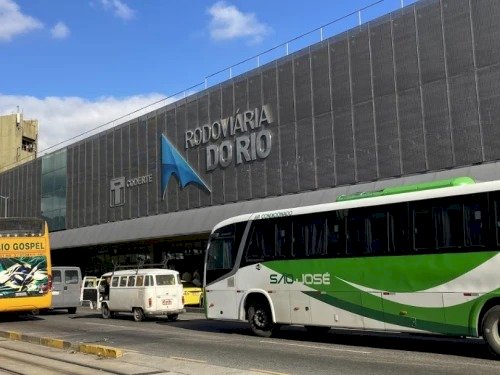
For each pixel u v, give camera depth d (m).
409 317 12.98
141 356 12.82
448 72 22.44
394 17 24.61
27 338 16.92
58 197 52.06
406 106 23.86
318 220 15.35
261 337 16.73
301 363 11.54
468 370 10.31
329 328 17.38
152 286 24.03
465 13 22.00
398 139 24.06
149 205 40.66
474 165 21.33
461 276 12.13
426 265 12.75
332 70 27.30
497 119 20.77
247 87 32.34
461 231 12.25
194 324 22.30
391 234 13.55
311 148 28.14
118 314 28.12
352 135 26.08
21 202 58.56
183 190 37.25
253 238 17.23
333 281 14.68
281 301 16.09
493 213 11.79
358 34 26.11
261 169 31.09
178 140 38.00
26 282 23.81
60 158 52.25
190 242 38.84
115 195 44.34
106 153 45.78
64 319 26.19
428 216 12.88
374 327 13.70
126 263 45.56
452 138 22.12
